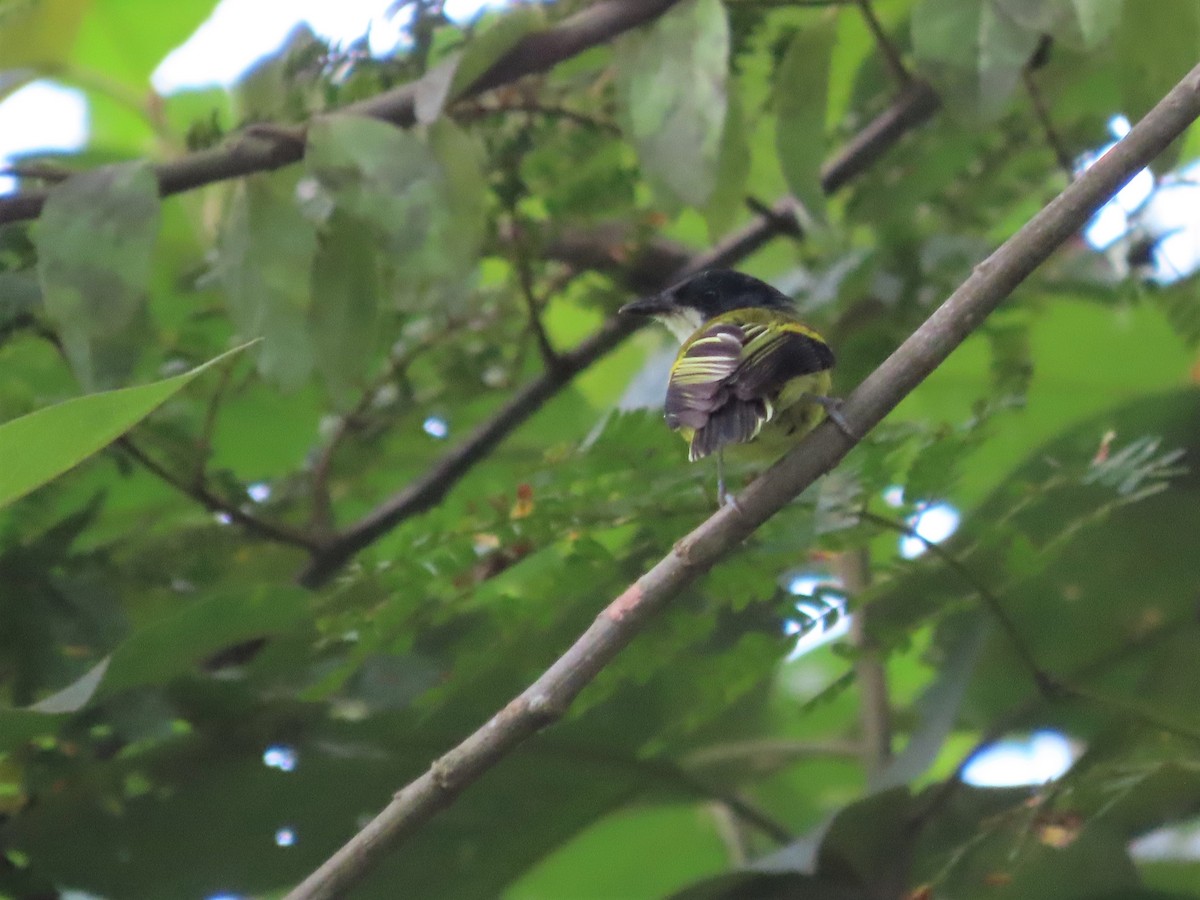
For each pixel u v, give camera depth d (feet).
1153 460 29.91
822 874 28.60
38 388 32.60
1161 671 30.71
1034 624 30.48
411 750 29.60
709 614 26.55
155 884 29.55
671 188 25.49
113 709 27.37
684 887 28.55
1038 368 41.11
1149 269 32.04
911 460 27.96
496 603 27.86
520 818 31.07
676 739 29.60
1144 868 35.22
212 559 31.37
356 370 26.84
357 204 25.09
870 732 34.35
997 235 38.65
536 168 32.09
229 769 28.96
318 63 27.99
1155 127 20.92
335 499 36.37
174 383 16.84
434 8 27.89
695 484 26.84
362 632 25.93
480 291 33.96
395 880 31.09
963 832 28.84
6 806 28.14
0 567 28.50
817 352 25.23
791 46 27.78
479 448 34.04
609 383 46.32
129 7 41.93
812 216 27.78
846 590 28.48
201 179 26.40
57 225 24.63
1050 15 24.93
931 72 25.48
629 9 26.27
